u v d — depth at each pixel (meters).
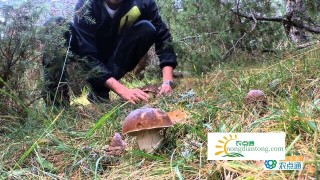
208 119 0.64
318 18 1.26
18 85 0.81
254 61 1.24
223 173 0.45
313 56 0.93
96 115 0.85
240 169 0.44
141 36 1.11
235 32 1.29
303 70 0.81
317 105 0.61
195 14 1.33
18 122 0.79
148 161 0.53
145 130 0.55
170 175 0.47
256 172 0.42
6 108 0.81
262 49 1.28
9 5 0.77
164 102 0.83
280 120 0.54
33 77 0.84
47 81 0.83
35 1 0.80
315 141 0.45
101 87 1.01
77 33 0.99
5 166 0.58
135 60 1.18
